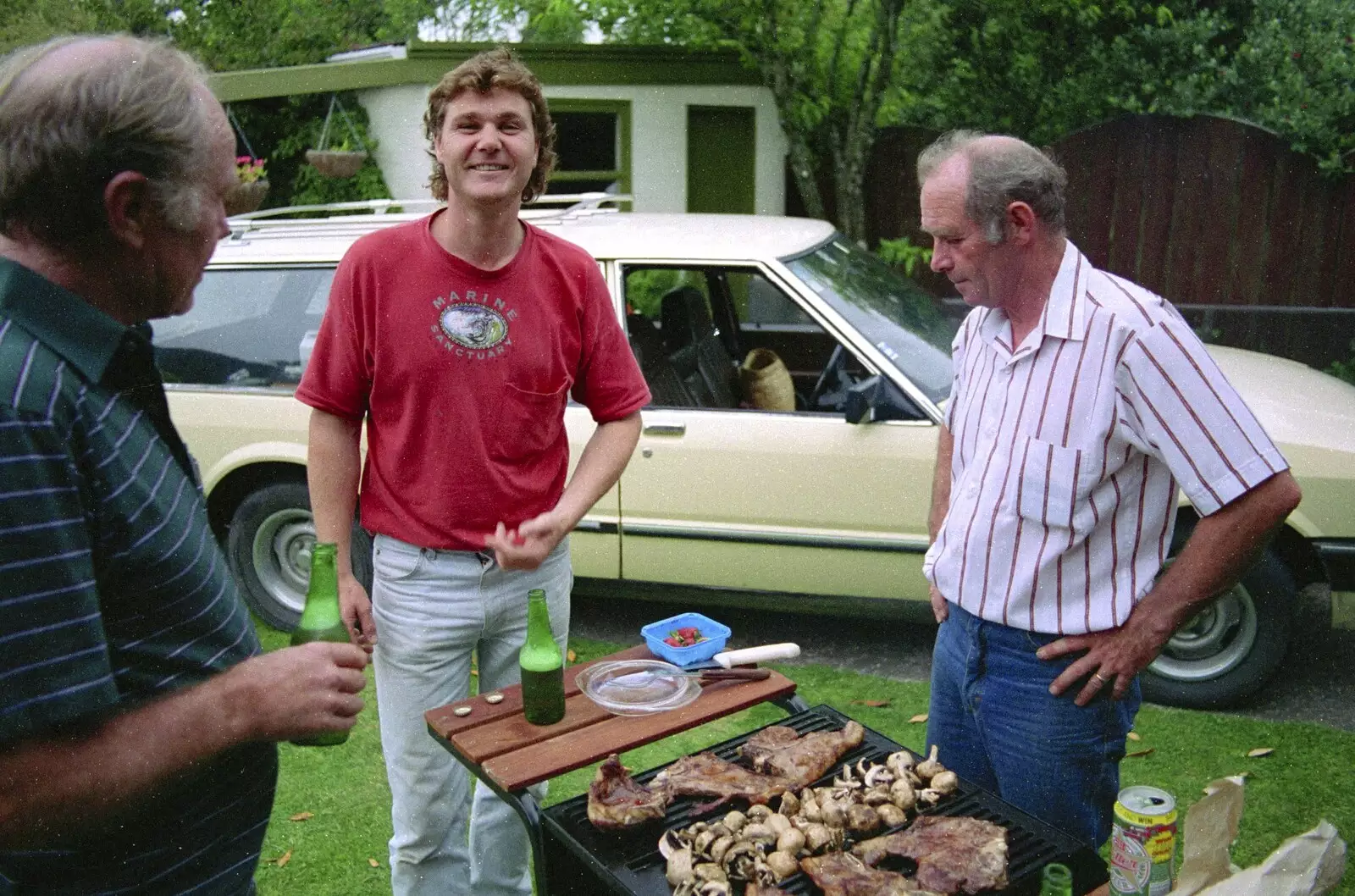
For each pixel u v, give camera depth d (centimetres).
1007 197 218
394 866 270
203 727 127
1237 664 394
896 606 421
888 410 405
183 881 148
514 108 238
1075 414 218
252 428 467
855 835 200
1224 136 785
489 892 273
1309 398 410
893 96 846
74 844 133
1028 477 223
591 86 839
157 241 130
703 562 435
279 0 1133
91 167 122
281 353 471
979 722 243
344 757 387
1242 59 807
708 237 446
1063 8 807
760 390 459
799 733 237
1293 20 796
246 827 158
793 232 470
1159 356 210
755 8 758
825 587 424
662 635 263
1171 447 212
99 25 1080
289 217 902
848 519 413
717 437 424
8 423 116
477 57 241
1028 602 228
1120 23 848
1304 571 390
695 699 238
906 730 392
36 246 125
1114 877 193
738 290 520
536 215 485
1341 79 770
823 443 411
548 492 262
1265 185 781
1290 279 788
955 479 250
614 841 199
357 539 444
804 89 804
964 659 246
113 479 127
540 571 261
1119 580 223
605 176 862
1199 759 366
